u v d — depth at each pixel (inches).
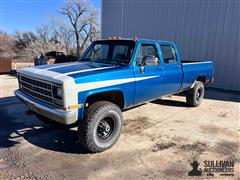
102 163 132.1
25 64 803.4
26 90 160.6
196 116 227.9
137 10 494.0
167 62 204.2
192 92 255.0
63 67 155.8
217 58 388.8
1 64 525.7
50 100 134.7
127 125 196.1
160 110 246.1
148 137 170.7
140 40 175.3
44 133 172.6
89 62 181.6
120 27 534.3
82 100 131.1
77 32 1587.1
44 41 1596.9
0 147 148.4
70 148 149.5
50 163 130.5
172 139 168.4
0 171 121.3
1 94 300.0
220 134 181.2
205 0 389.4
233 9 360.2
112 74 148.6
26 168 124.8
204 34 398.6
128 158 138.6
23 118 204.4
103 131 143.9
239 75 367.9
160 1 451.2
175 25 434.9
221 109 258.1
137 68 168.4
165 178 119.3
